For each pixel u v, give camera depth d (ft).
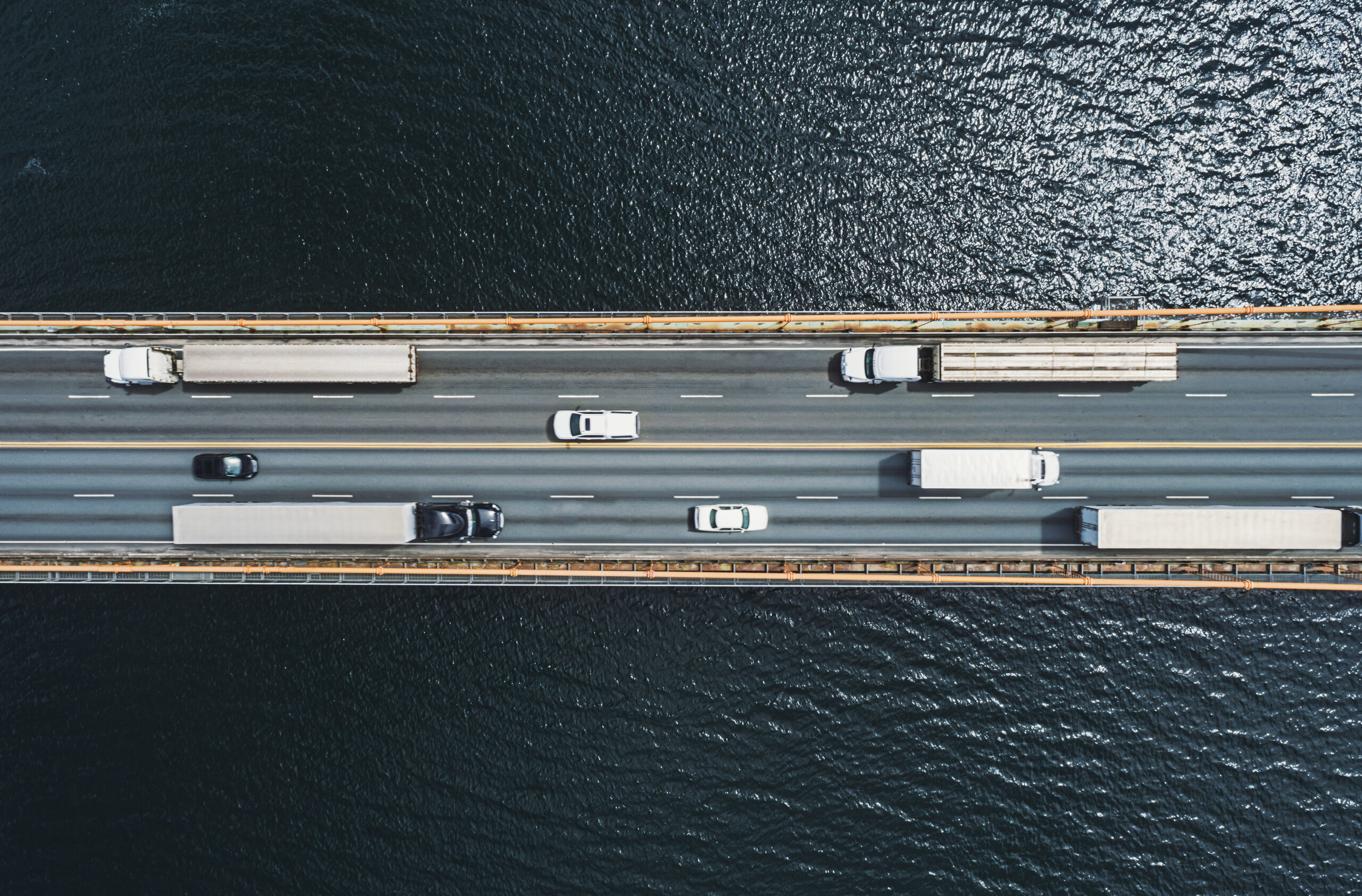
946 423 160.04
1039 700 169.37
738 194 178.09
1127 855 165.99
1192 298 177.58
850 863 166.61
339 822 169.89
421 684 171.22
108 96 178.70
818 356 160.97
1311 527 146.00
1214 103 180.24
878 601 170.19
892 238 177.99
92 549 161.17
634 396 161.27
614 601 170.60
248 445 161.48
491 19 181.57
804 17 182.09
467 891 167.73
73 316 160.25
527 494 161.38
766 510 158.71
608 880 167.63
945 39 181.98
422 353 161.17
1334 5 179.93
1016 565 158.81
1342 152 178.60
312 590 172.04
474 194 176.65
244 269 173.78
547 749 170.50
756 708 170.40
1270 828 166.09
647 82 180.34
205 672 172.04
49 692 173.47
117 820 171.32
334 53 179.42
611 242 176.04
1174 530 147.64
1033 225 178.70
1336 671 167.73
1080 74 181.27
